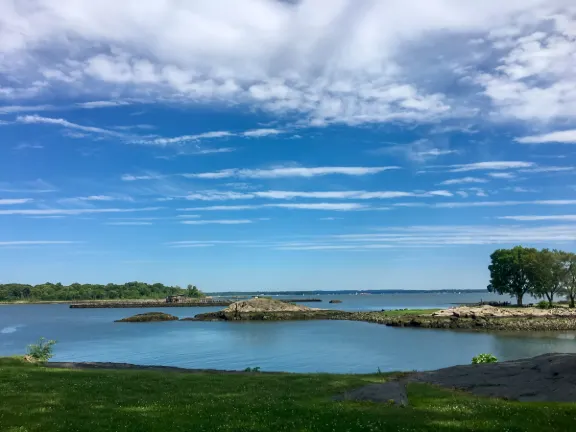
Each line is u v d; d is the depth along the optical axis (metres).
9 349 71.25
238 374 29.50
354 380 26.11
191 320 133.75
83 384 23.70
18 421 16.19
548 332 87.81
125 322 129.50
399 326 104.06
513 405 18.55
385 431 15.03
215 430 15.30
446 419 16.41
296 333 90.81
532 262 126.56
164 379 26.02
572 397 19.53
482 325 96.62
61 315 171.38
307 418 16.73
